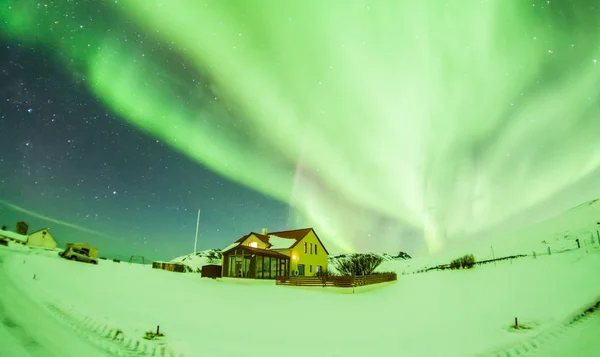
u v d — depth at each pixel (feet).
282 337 26.63
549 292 42.98
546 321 29.48
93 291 38.52
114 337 21.93
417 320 34.40
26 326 19.66
